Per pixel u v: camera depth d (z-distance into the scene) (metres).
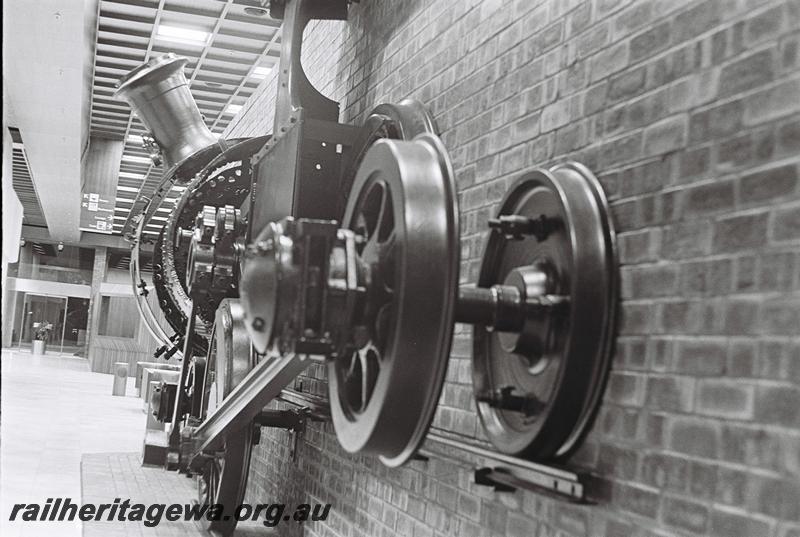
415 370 2.21
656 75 2.17
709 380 1.86
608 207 2.29
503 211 2.68
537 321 2.38
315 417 4.38
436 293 2.19
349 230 2.51
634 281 2.16
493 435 2.59
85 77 11.47
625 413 2.13
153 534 4.83
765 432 1.69
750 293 1.78
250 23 10.29
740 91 1.87
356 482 3.96
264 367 3.79
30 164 16.12
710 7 1.99
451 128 3.38
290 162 4.09
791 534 1.60
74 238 29.53
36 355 31.20
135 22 10.38
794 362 1.65
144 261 6.95
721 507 1.78
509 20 3.00
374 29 4.45
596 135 2.40
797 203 1.69
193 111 7.13
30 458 7.14
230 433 4.18
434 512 3.13
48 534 4.63
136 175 20.05
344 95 4.86
